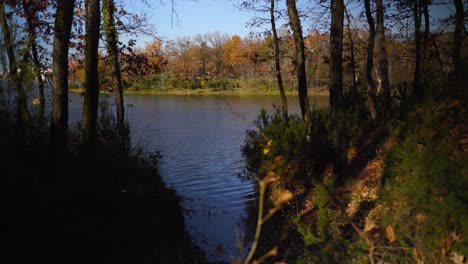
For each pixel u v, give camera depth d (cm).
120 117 1338
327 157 1103
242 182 1411
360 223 641
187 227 950
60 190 587
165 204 967
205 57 8062
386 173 709
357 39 1792
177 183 1422
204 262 749
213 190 1329
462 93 651
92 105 870
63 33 795
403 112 655
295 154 1069
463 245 377
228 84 7694
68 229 570
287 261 690
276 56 1519
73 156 682
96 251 602
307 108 1313
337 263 508
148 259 677
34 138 629
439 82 694
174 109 4319
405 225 414
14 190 518
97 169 679
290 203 974
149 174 1008
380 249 439
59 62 793
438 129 464
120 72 1335
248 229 955
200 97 6353
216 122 3206
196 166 1688
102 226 638
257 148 1149
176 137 2467
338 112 926
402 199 514
